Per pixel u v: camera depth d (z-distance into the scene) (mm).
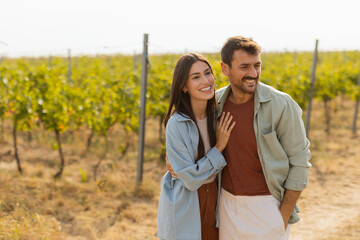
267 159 1891
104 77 8773
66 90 7273
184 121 1985
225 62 1868
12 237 3340
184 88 2002
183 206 2012
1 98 6117
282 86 8375
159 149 7953
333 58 21328
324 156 7086
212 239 2186
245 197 2000
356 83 11375
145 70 5273
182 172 1895
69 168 6598
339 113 12344
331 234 3883
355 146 8023
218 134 2002
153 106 7145
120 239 3809
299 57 18578
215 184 2137
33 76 7016
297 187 1896
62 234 3775
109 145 8148
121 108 6637
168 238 2031
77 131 8438
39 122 9648
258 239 1996
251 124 1924
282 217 1965
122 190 5246
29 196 4832
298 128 1851
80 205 4707
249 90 1837
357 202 4879
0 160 6898
